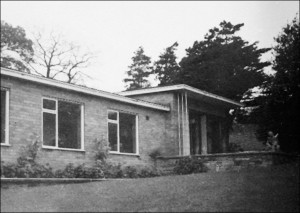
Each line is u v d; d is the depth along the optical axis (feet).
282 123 95.50
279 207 32.60
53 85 56.18
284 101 95.50
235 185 41.24
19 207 35.14
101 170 58.54
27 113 52.90
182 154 77.66
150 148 74.18
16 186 44.88
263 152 62.08
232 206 33.14
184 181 45.78
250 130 119.55
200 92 81.61
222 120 98.53
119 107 68.64
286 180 42.75
